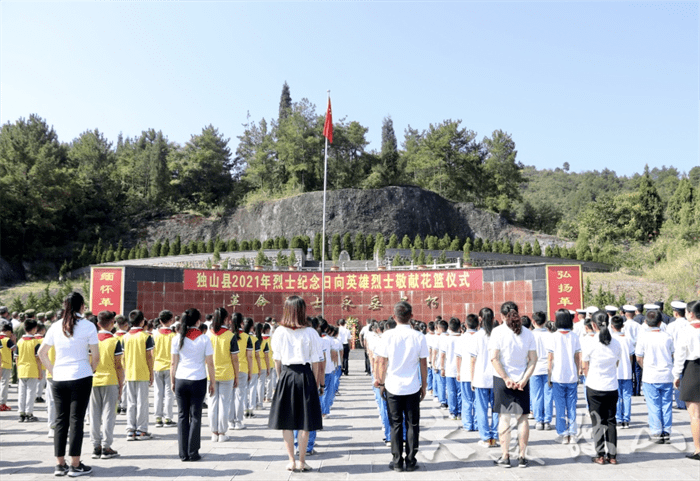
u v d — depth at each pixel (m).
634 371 13.68
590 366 6.88
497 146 74.50
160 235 59.84
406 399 6.43
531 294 23.56
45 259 53.19
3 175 51.38
